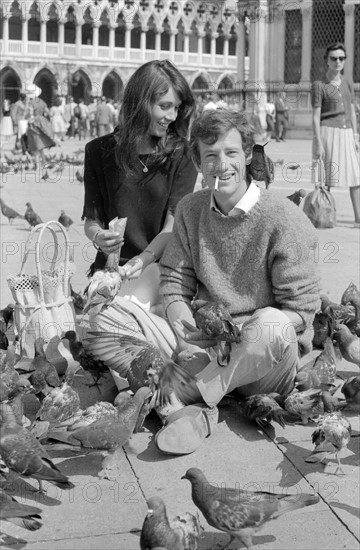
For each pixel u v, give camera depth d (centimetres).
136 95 552
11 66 7338
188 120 570
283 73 4509
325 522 408
